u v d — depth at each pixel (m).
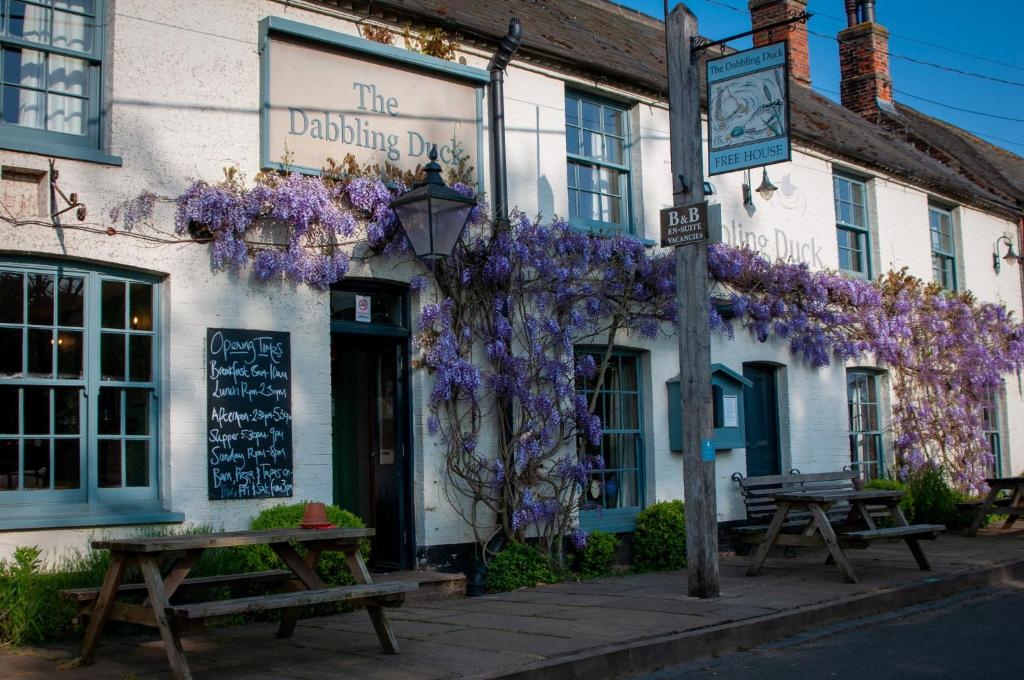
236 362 8.41
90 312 7.80
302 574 6.61
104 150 7.98
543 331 10.54
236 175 8.60
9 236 7.34
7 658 6.34
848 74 21.36
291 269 8.71
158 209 8.09
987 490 16.69
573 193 11.62
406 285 9.73
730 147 8.92
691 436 8.59
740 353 13.00
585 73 11.57
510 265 10.22
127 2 8.16
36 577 6.86
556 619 7.61
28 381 7.48
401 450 9.72
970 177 19.52
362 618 7.88
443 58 10.12
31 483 7.44
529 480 10.10
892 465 15.36
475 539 9.83
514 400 10.26
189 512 7.98
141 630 7.26
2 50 7.75
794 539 9.87
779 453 13.61
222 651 6.55
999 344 17.73
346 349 10.30
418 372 9.68
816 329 13.91
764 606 8.05
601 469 10.74
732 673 6.45
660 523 11.25
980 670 6.36
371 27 9.70
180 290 8.16
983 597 9.49
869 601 8.60
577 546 10.41
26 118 7.80
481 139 10.38
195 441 8.10
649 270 11.60
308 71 9.16
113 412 7.89
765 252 13.71
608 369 11.76
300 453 8.73
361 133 9.46
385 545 9.82
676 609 7.96
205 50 8.55
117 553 5.88
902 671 6.37
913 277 16.05
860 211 15.93
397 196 9.55
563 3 15.52
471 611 8.21
